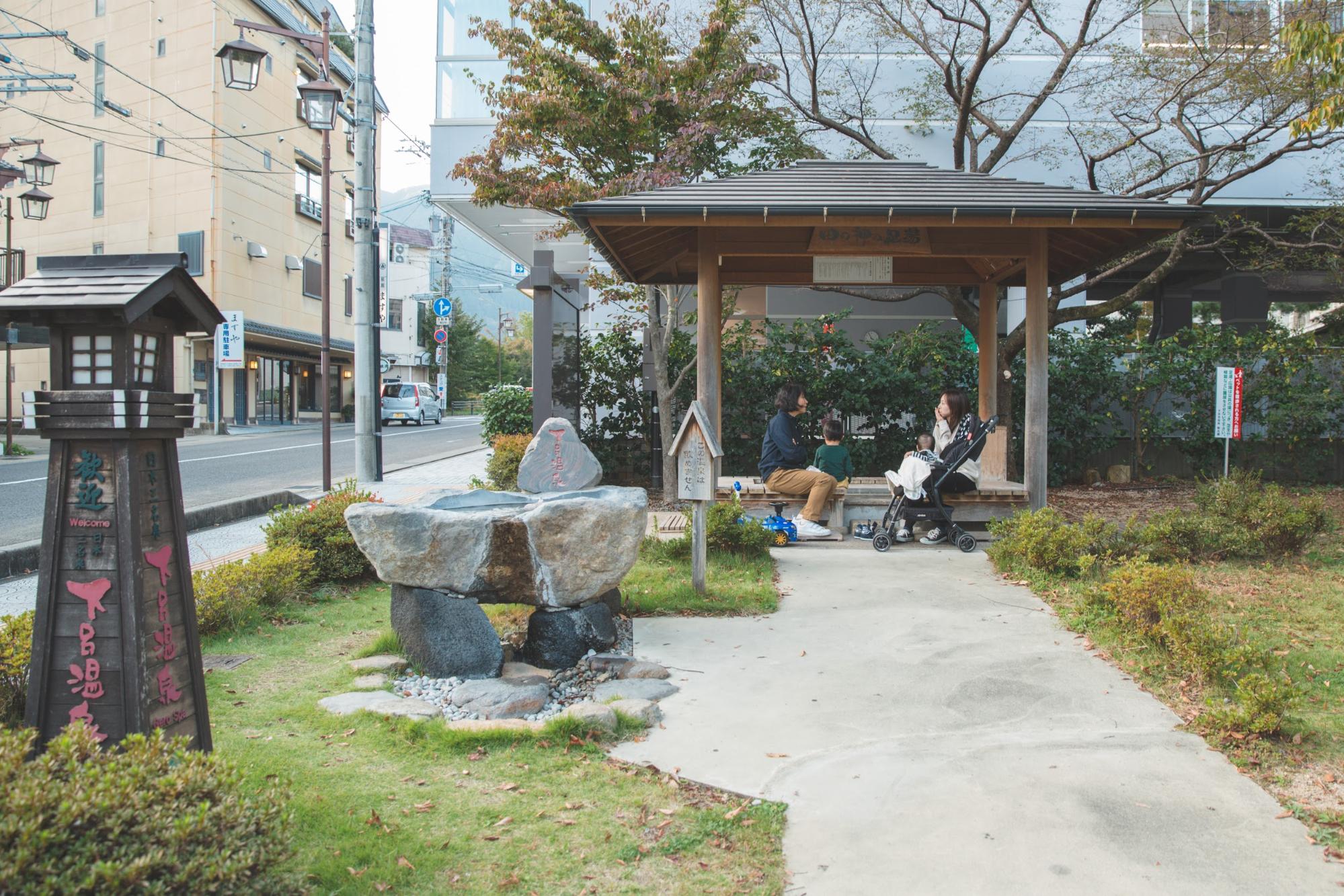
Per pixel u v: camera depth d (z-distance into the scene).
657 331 12.09
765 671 5.14
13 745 2.31
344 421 40.09
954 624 6.00
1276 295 17.77
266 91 32.28
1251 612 5.98
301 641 5.71
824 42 13.23
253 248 31.22
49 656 2.82
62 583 2.83
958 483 8.88
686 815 3.41
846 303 16.98
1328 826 3.29
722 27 10.75
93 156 30.88
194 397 3.09
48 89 20.06
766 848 3.19
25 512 11.02
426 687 4.85
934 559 8.20
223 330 17.75
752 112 11.66
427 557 5.09
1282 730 4.06
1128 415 14.39
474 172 10.90
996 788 3.63
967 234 8.64
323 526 7.30
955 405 9.00
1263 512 7.84
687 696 4.74
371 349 14.70
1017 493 9.00
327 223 15.04
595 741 4.10
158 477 2.96
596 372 13.69
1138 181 14.08
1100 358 13.75
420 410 38.09
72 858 2.05
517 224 17.86
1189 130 13.48
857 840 3.25
